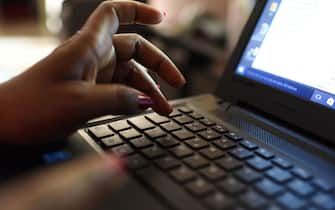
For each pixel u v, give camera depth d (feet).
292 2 1.54
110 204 0.93
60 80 1.16
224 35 4.58
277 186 1.00
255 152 1.19
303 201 0.94
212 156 1.15
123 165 1.10
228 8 5.00
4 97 1.17
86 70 1.23
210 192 0.97
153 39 3.83
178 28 4.77
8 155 1.14
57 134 1.18
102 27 1.33
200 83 3.91
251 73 1.60
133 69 1.57
